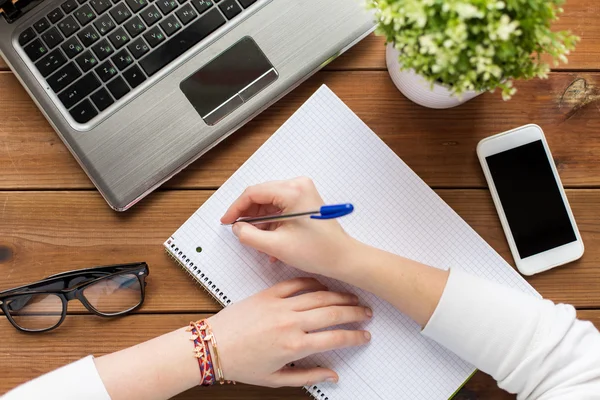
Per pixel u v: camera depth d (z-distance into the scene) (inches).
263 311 25.0
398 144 28.1
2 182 27.4
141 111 25.9
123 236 27.5
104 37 25.4
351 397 26.5
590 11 27.9
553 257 27.1
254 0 26.2
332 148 27.4
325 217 19.9
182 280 27.6
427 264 27.0
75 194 27.5
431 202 27.1
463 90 20.2
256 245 24.3
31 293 26.2
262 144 27.8
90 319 27.4
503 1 19.1
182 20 25.8
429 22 19.2
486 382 27.5
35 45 25.3
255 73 26.4
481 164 27.4
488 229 27.7
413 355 26.7
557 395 23.3
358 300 26.8
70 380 23.5
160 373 24.2
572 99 28.1
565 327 23.9
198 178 27.7
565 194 27.6
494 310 24.1
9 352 27.1
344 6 26.6
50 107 25.5
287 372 25.5
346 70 28.2
